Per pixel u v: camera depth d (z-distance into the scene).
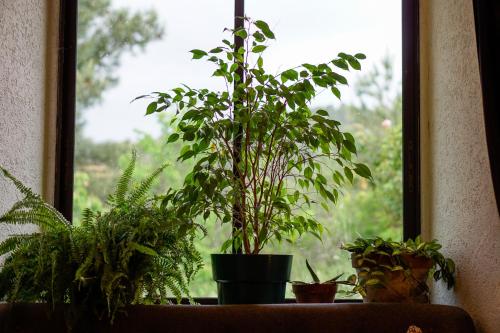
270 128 2.11
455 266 2.14
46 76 2.47
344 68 2.12
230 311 1.86
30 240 1.85
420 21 2.52
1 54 2.02
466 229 2.06
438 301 2.33
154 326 1.82
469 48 2.04
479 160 1.95
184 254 2.00
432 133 2.43
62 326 1.80
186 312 1.84
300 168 2.22
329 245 2.56
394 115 2.67
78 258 1.80
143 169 2.55
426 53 2.50
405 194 2.49
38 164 2.38
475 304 1.97
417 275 2.05
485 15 1.71
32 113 2.31
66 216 2.45
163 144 2.58
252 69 2.12
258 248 2.15
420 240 2.22
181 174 2.57
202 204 2.09
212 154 2.12
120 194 2.02
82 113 2.56
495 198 1.71
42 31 2.42
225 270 2.08
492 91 1.68
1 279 1.84
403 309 1.90
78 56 2.56
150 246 1.90
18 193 2.17
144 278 1.90
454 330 1.86
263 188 2.20
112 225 1.88
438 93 2.36
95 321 1.82
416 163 2.49
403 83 2.53
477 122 1.97
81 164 2.54
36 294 1.84
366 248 2.09
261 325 1.84
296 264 2.52
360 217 2.63
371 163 2.73
